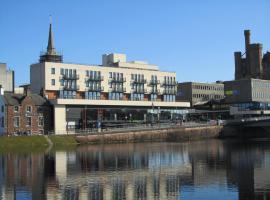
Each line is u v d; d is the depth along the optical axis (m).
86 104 123.75
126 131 112.69
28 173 50.00
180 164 58.19
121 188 39.69
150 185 41.16
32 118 110.88
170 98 154.50
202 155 71.44
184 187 39.81
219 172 49.50
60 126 116.94
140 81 145.25
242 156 68.25
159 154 74.56
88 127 124.56
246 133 141.62
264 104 175.12
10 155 74.00
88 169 53.53
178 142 113.06
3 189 39.53
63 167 55.72
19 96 111.31
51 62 125.50
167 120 142.00
